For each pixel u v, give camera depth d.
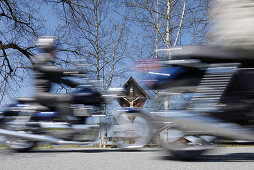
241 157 3.03
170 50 2.86
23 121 4.26
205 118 2.67
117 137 4.15
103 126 4.28
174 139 2.74
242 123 2.66
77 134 4.27
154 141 2.97
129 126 3.99
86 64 4.62
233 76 2.70
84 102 4.32
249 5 2.74
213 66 2.73
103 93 4.46
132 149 3.99
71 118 4.29
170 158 2.77
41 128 4.25
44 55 4.47
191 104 2.71
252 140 2.62
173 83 2.80
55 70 4.43
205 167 2.38
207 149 2.67
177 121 2.72
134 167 2.43
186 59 2.79
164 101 2.81
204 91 2.71
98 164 2.68
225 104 2.68
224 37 2.80
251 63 2.69
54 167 2.48
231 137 2.64
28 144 4.26
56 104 4.26
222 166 2.44
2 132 4.23
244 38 2.71
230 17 2.80
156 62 2.88
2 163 2.78
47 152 4.27
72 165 2.62
